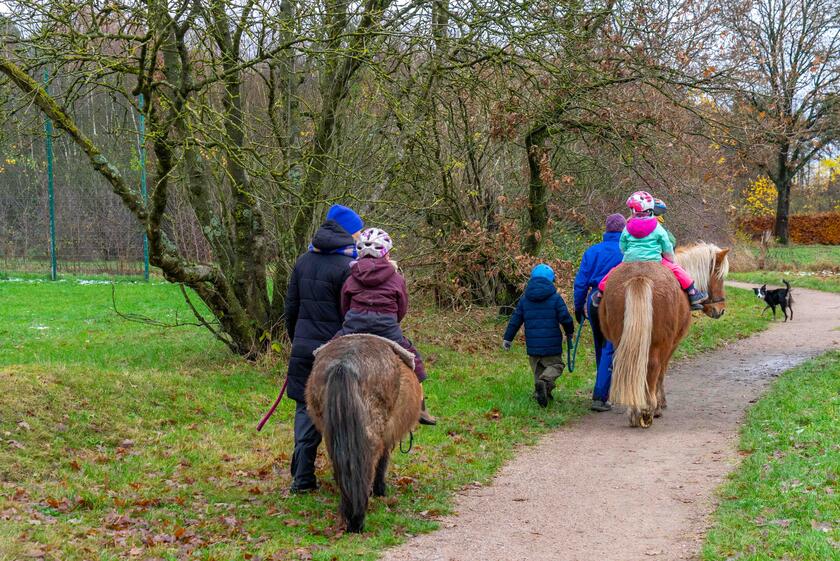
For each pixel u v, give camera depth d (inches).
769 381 452.8
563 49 513.7
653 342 344.5
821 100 1016.2
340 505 227.3
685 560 204.1
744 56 724.7
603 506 255.8
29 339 597.6
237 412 378.0
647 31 530.0
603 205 704.4
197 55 453.1
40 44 392.8
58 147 1226.6
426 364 506.9
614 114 544.4
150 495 259.8
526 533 231.8
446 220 619.5
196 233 901.2
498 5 476.4
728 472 282.8
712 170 753.6
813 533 204.7
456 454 319.6
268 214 528.7
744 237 1582.2
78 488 258.2
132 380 378.9
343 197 467.8
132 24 400.2
